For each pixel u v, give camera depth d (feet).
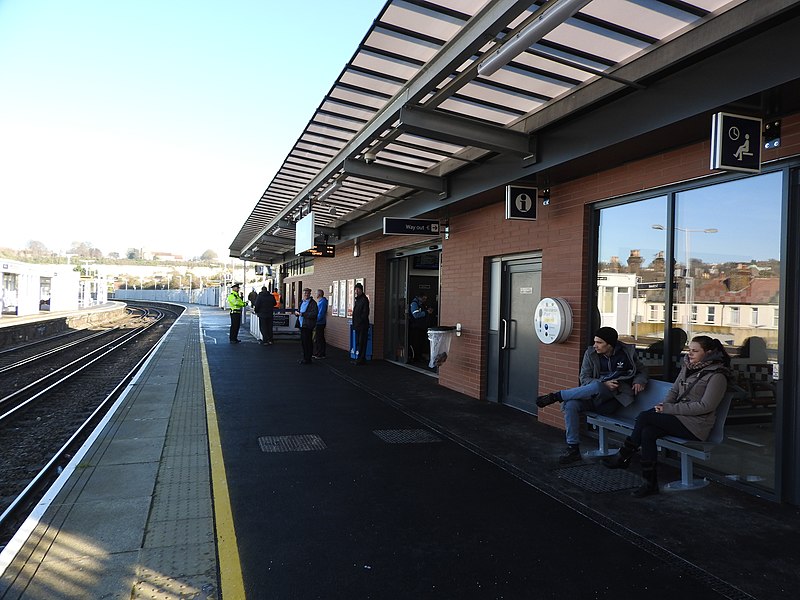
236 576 10.53
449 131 18.79
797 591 10.25
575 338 21.11
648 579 10.66
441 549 11.81
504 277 26.91
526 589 10.28
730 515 13.61
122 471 16.42
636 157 18.11
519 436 20.95
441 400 27.91
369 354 44.73
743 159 13.19
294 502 14.26
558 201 22.15
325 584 10.35
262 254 88.99
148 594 9.81
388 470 16.90
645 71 14.39
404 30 13.99
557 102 17.88
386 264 45.11
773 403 14.52
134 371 44.19
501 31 13.82
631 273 19.16
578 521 13.26
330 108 19.83
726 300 15.83
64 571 10.52
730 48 13.00
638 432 15.35
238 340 62.44
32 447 22.97
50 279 122.01
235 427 21.94
